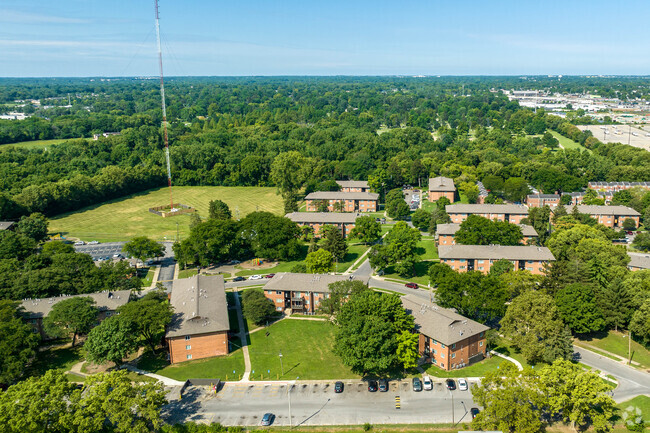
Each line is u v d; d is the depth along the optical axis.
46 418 87.88
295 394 111.50
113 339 115.81
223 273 190.50
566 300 134.62
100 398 92.50
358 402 108.12
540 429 97.75
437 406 105.94
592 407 100.75
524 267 174.25
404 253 178.25
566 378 96.31
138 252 194.38
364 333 114.44
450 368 119.62
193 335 125.81
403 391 111.94
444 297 140.00
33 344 115.94
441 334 120.81
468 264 177.12
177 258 196.00
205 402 108.81
